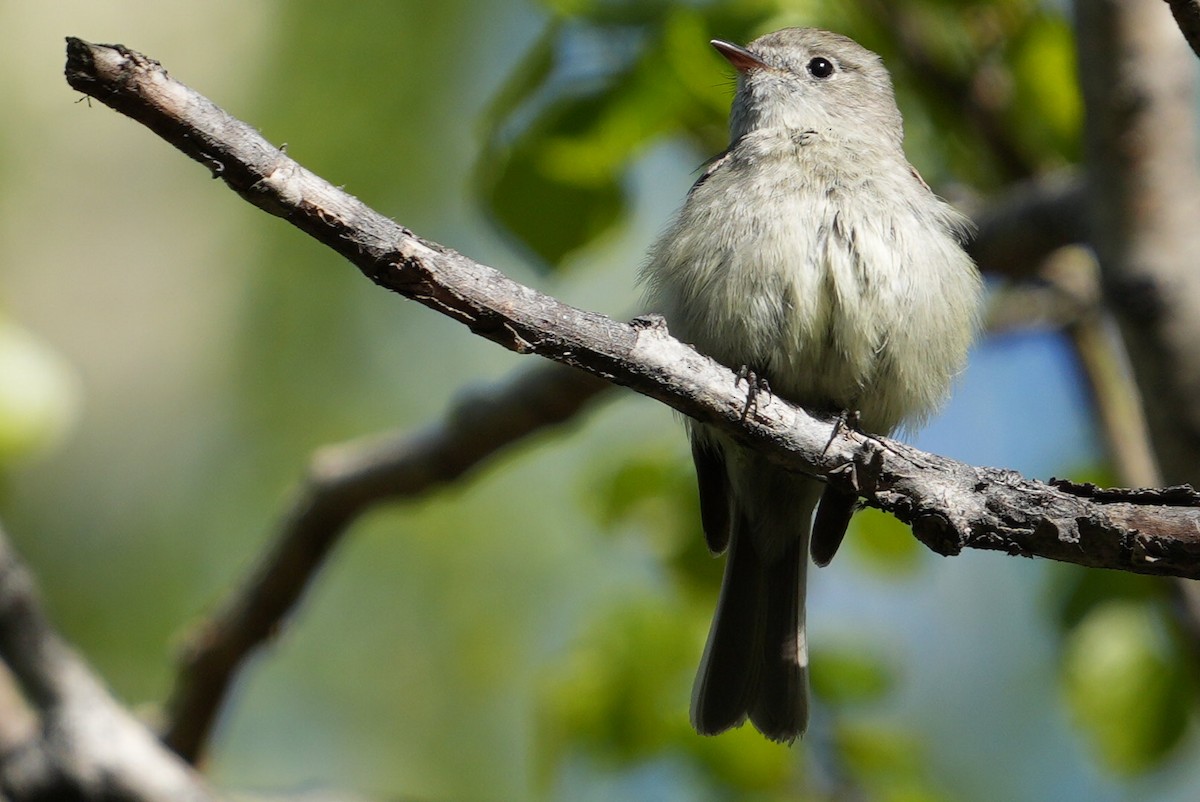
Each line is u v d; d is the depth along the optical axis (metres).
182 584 14.09
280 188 5.45
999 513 6.30
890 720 12.65
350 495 10.04
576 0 9.47
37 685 8.17
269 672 13.43
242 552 14.15
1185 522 6.09
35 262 16.25
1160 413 8.04
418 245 5.73
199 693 10.34
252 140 5.39
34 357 8.91
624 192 9.67
